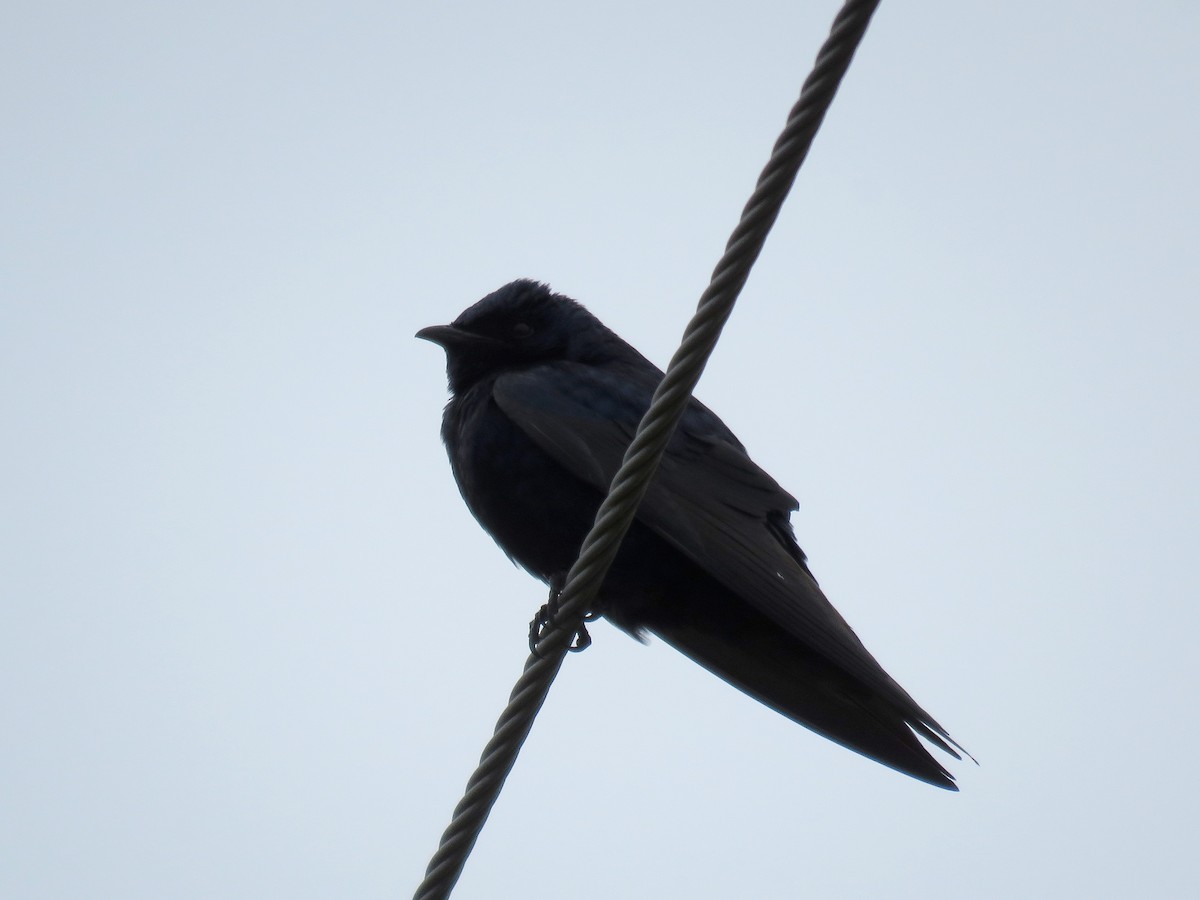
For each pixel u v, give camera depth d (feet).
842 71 21.44
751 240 22.77
